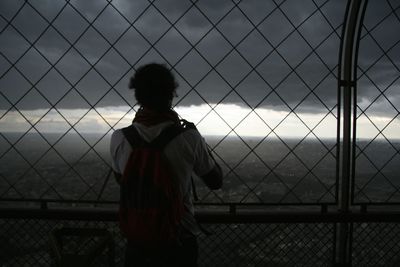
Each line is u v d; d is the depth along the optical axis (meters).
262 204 2.20
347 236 2.31
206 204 2.17
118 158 1.51
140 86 1.46
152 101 1.46
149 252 1.44
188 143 1.44
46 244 2.10
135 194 1.38
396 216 2.25
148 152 1.39
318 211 2.23
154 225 1.34
